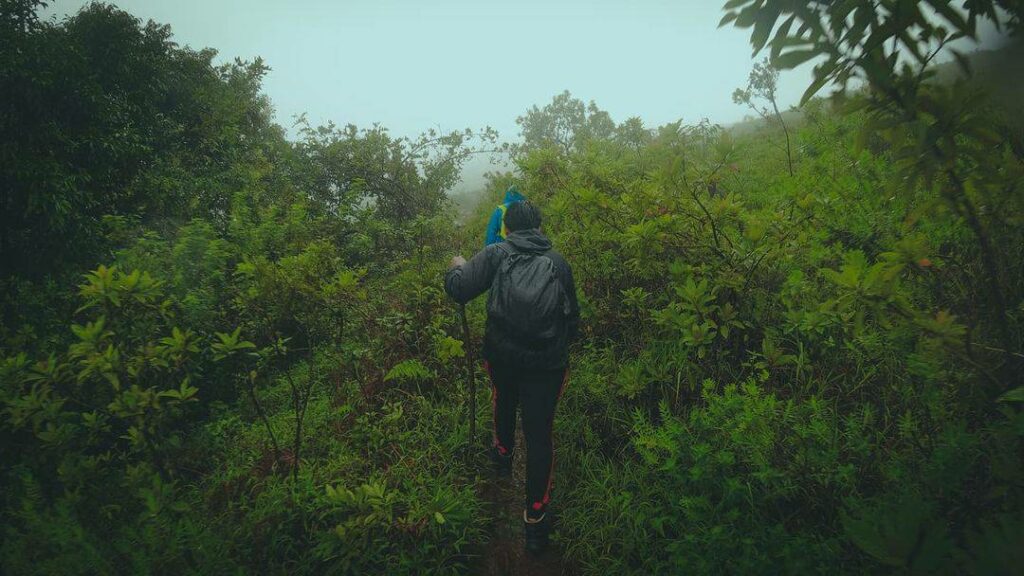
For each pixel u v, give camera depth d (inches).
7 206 167.9
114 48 266.2
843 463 79.0
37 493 76.7
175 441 93.1
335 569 81.5
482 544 96.0
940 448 65.7
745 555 67.2
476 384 133.4
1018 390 51.4
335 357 143.2
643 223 115.6
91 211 192.4
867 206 121.6
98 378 87.9
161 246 136.9
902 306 64.9
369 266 227.1
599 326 137.7
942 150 47.3
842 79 46.3
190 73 323.6
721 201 111.3
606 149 247.6
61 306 142.3
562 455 108.9
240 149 294.0
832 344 95.6
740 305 113.2
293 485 94.7
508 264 92.0
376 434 113.3
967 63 42.0
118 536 82.2
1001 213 63.3
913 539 43.6
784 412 84.4
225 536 82.7
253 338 123.2
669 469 81.1
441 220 273.0
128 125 217.9
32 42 183.5
